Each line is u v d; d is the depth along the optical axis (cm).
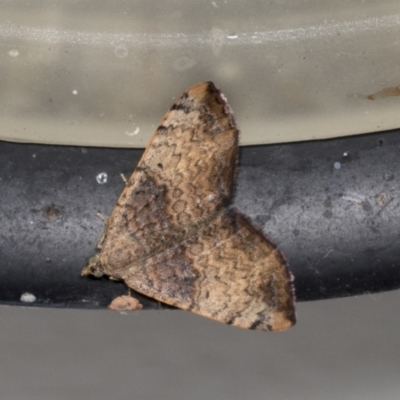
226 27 19
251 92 19
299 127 19
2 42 19
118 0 19
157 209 18
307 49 19
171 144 18
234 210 18
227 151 18
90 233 18
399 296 20
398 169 18
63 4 19
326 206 18
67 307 18
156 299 19
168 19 19
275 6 19
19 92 19
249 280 18
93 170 18
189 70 19
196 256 19
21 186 18
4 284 18
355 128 18
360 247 18
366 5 19
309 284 18
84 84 19
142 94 19
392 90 19
